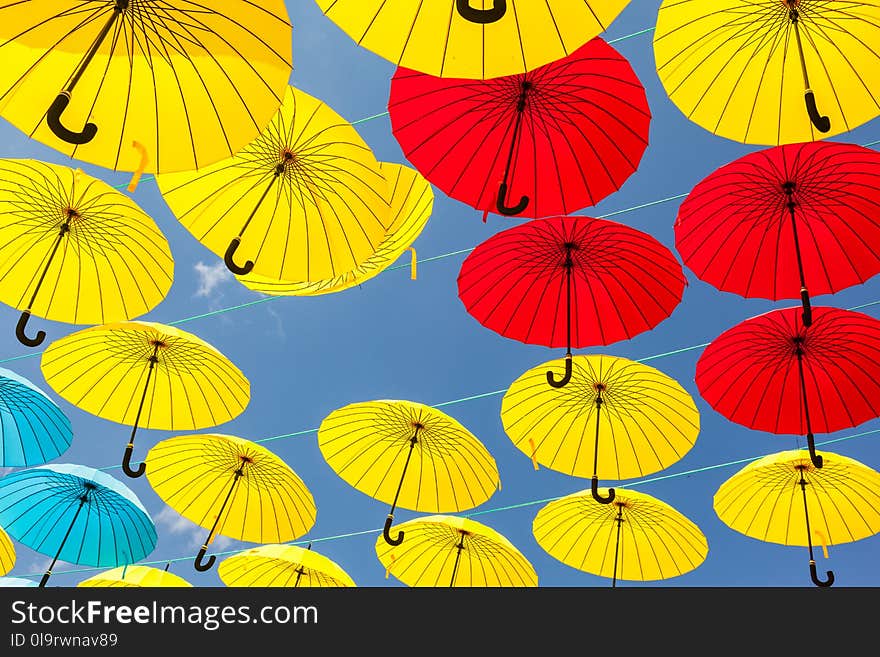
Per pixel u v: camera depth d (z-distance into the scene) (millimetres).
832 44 3562
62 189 4461
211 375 5461
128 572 6391
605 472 5449
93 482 5941
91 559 6148
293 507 6113
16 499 6082
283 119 4027
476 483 5809
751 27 3561
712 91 3664
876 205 3910
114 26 3064
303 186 4152
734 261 4195
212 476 6062
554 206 3785
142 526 6195
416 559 6449
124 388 5523
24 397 5656
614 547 6078
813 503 5383
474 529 5871
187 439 5871
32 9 3055
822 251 4094
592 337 4641
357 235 4168
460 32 2877
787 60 3604
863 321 4305
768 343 4535
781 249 4137
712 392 4766
